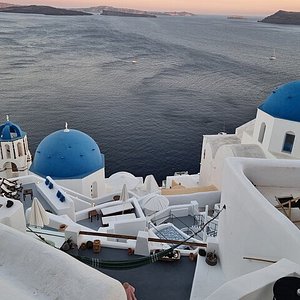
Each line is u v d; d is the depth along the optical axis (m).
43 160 29.11
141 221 19.05
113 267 11.44
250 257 9.01
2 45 165.00
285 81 109.50
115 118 74.56
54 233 15.98
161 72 118.50
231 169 10.31
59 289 4.19
